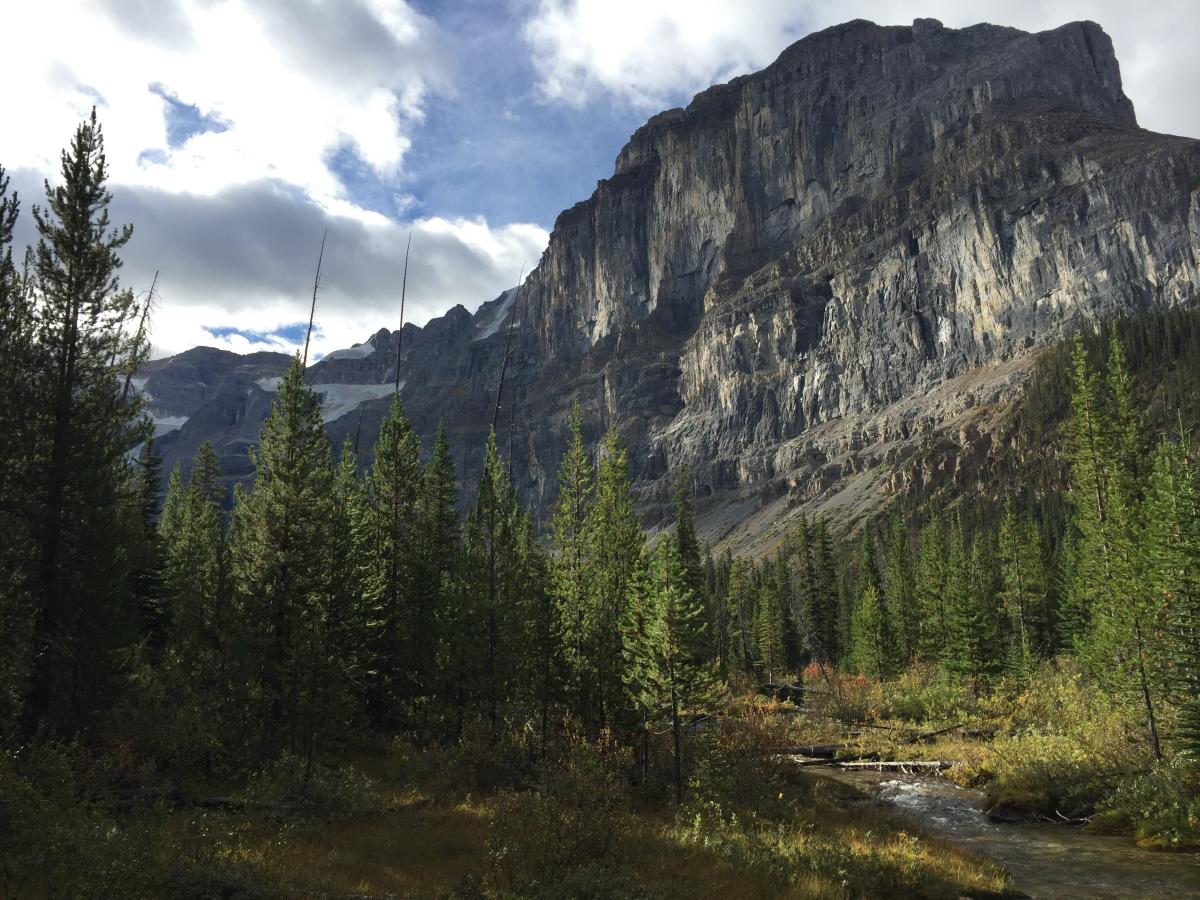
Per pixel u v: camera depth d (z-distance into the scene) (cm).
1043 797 2405
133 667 2591
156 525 4478
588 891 1152
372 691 3966
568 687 3350
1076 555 6391
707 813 2142
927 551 7662
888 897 1466
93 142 2631
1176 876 1644
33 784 1491
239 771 2411
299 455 3544
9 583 2111
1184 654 2298
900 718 4847
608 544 3578
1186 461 2738
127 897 982
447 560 4659
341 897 1173
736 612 10725
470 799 2294
